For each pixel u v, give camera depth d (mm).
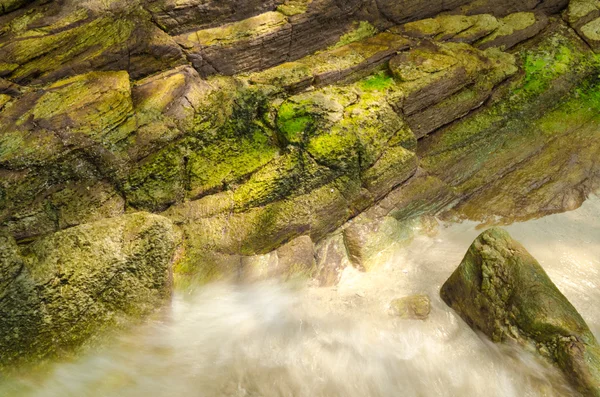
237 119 5582
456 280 4777
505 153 6305
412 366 4469
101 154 4836
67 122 4738
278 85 5797
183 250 4891
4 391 3979
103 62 5215
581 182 6090
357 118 5613
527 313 4129
